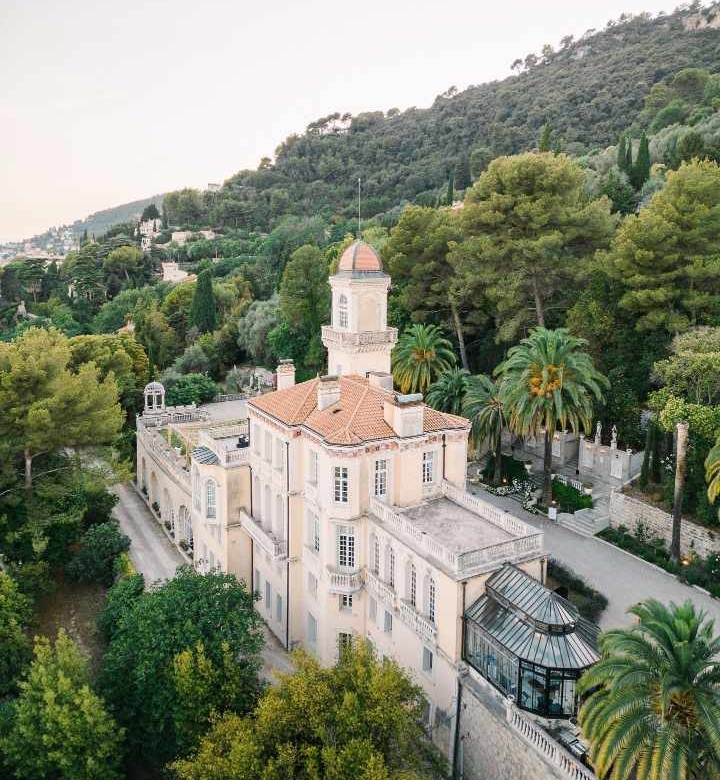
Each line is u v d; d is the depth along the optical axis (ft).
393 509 107.96
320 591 117.08
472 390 171.12
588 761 71.56
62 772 92.12
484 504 110.32
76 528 163.63
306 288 273.75
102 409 161.58
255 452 139.85
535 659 80.12
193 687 89.51
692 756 61.77
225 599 106.83
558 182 181.88
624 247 166.71
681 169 171.22
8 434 148.36
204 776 73.31
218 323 361.71
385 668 82.02
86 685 90.63
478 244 189.57
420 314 213.66
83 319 465.47
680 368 137.90
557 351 145.18
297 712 78.38
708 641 69.92
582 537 144.46
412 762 77.10
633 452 161.68
